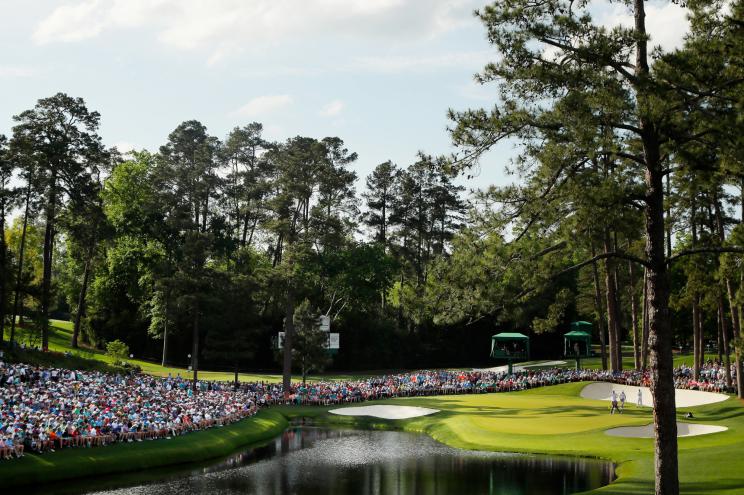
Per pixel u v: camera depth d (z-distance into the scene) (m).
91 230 74.62
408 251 119.19
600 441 47.00
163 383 65.56
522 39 24.75
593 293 96.19
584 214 24.48
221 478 39.06
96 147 75.00
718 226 53.06
